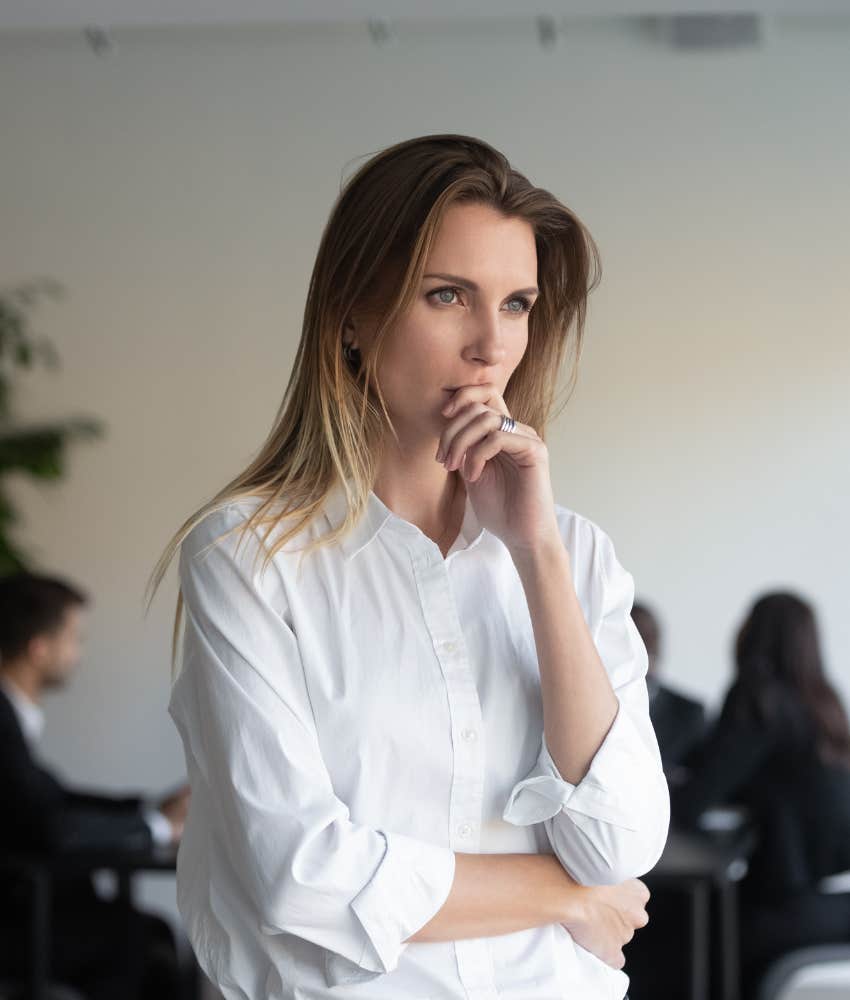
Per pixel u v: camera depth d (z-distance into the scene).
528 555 1.20
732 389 5.09
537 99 5.12
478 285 1.17
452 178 1.17
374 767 1.18
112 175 5.22
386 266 1.20
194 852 1.24
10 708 3.67
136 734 5.19
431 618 1.21
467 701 1.19
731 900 3.61
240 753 1.16
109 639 5.20
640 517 5.10
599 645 1.30
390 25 5.09
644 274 5.12
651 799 1.19
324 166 5.16
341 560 1.22
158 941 4.03
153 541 5.20
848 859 3.72
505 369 1.21
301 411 1.27
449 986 1.16
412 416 1.21
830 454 5.06
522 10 3.89
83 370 5.23
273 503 1.22
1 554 5.04
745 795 3.79
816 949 3.64
